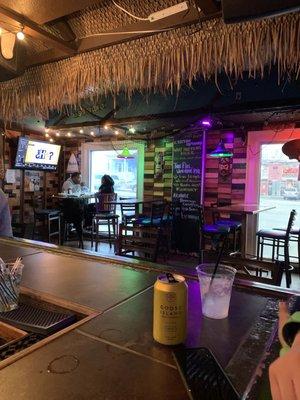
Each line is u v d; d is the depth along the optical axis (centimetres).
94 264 155
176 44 133
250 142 494
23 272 141
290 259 464
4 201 236
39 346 79
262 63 125
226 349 79
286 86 306
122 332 87
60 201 623
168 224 506
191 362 73
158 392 63
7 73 166
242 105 346
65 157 695
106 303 107
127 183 652
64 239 618
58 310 109
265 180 505
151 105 397
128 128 521
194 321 95
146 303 108
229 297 101
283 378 48
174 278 84
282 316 66
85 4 126
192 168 534
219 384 65
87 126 484
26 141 568
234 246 463
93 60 158
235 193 511
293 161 484
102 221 628
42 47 169
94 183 687
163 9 128
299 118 441
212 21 122
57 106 195
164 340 80
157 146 583
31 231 630
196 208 521
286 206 498
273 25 112
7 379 66
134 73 149
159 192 585
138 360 74
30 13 133
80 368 70
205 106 369
